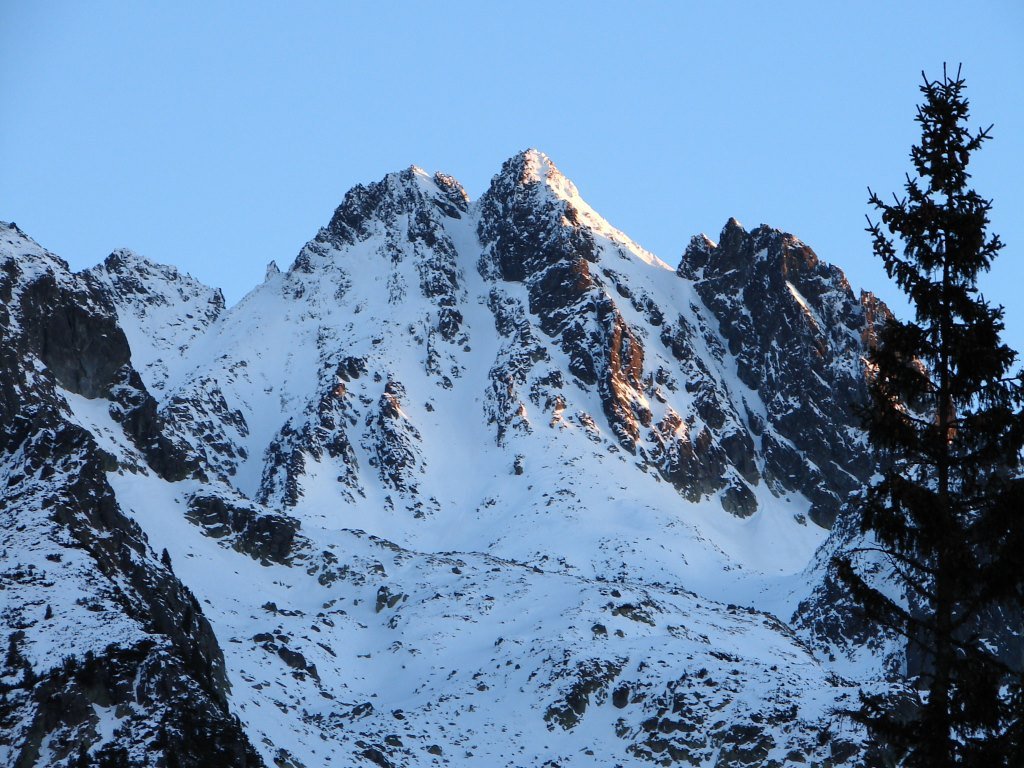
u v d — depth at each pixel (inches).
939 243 2824.8
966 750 2657.5
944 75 2925.7
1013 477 2790.4
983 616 2876.5
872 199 2866.6
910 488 2748.5
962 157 2874.0
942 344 2800.2
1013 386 2753.4
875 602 2805.1
